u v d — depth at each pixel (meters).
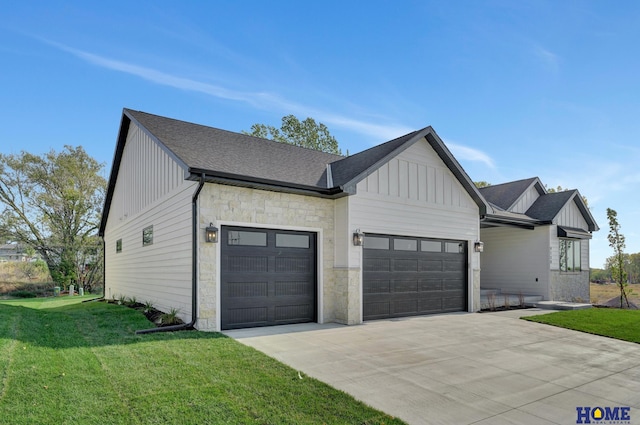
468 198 13.57
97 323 9.59
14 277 29.73
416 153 12.22
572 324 10.90
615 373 6.41
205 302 8.66
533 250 17.61
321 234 10.58
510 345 8.23
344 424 4.13
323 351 7.15
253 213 9.43
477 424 4.29
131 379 5.14
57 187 30.55
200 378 5.29
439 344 8.06
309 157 12.96
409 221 11.81
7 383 4.57
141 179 13.64
